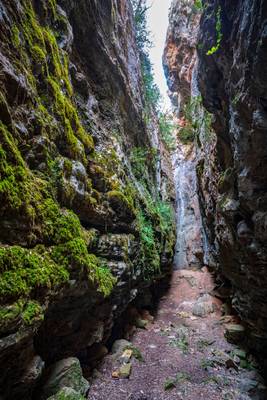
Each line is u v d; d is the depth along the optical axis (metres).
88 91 6.08
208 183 8.51
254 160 3.77
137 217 7.47
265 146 3.47
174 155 21.00
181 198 19.03
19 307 2.56
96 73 6.91
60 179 3.81
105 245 5.36
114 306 5.86
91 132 5.84
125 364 5.88
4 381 2.81
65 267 3.50
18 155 2.94
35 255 3.04
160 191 13.68
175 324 9.16
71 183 4.16
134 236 7.07
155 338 7.84
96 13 6.38
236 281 6.70
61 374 3.97
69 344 4.54
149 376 5.74
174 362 6.43
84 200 4.59
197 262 15.89
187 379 5.66
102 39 6.76
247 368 6.23
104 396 4.83
